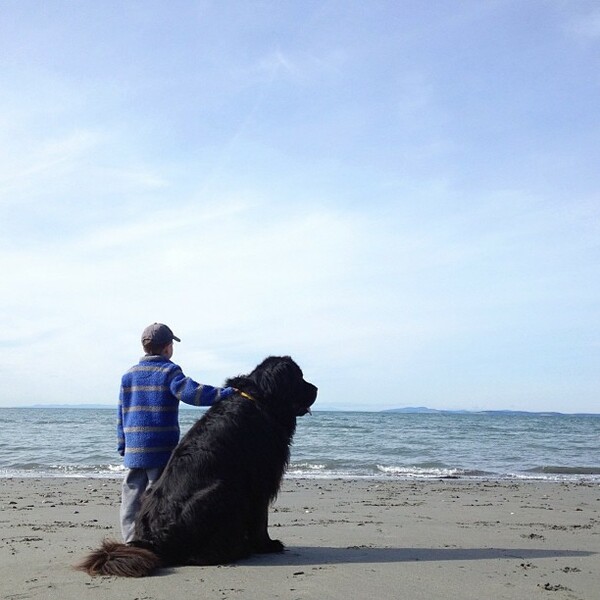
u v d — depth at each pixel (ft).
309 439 71.97
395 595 11.03
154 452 13.50
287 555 13.87
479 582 11.89
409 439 73.20
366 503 23.68
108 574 12.05
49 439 66.49
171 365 13.83
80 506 22.43
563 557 14.12
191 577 11.99
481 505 23.48
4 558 13.66
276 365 13.99
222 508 12.80
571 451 58.90
